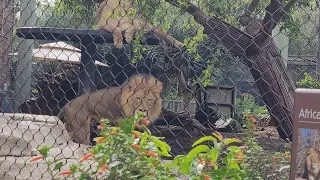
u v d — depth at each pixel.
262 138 4.28
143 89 5.39
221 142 2.80
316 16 3.24
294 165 2.25
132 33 4.46
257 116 4.41
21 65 5.95
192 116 6.03
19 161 4.51
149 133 2.95
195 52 4.54
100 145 2.67
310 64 3.22
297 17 3.75
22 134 4.91
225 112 4.72
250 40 3.77
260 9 3.88
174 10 4.19
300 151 2.24
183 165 2.82
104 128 2.78
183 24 4.20
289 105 3.90
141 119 2.89
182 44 4.49
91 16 5.07
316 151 2.21
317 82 3.23
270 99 3.96
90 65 6.22
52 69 8.71
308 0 3.64
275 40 4.64
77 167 2.75
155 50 5.10
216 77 5.49
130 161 2.63
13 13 4.33
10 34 4.45
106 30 4.56
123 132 2.71
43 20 4.85
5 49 4.52
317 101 2.22
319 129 2.21
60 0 4.81
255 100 4.20
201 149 2.85
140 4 4.23
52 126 5.67
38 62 6.31
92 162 3.24
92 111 6.32
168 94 6.93
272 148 3.99
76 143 6.27
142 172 2.64
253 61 3.80
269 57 3.81
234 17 4.05
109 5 4.85
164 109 6.36
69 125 6.68
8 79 4.81
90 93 5.34
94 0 5.14
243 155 2.79
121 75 5.60
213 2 3.95
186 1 3.91
